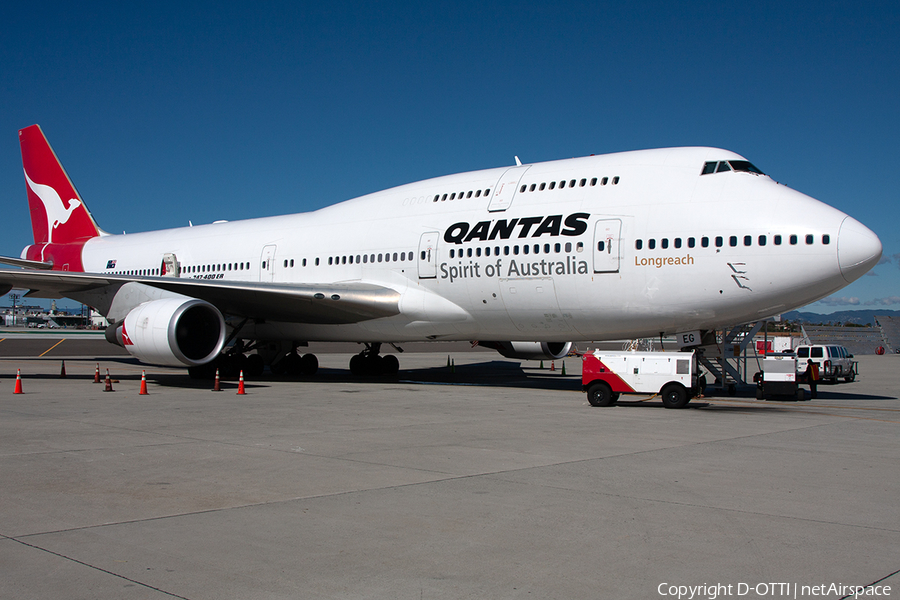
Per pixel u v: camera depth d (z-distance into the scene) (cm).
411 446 884
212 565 450
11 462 766
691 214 1448
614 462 789
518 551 482
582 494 639
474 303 1683
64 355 3669
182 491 639
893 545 501
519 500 615
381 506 592
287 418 1144
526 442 922
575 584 424
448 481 687
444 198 1795
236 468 741
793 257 1358
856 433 1050
